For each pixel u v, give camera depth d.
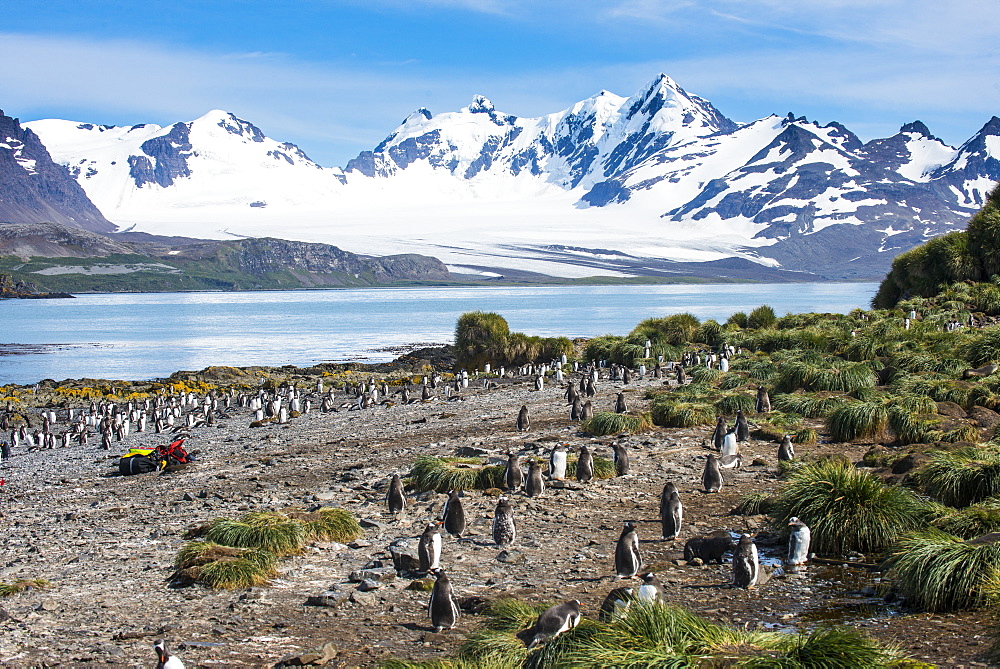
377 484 22.83
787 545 15.20
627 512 18.62
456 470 21.97
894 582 12.83
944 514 14.66
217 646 11.51
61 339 129.25
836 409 25.97
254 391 59.66
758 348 53.72
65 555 17.30
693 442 26.03
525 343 65.81
